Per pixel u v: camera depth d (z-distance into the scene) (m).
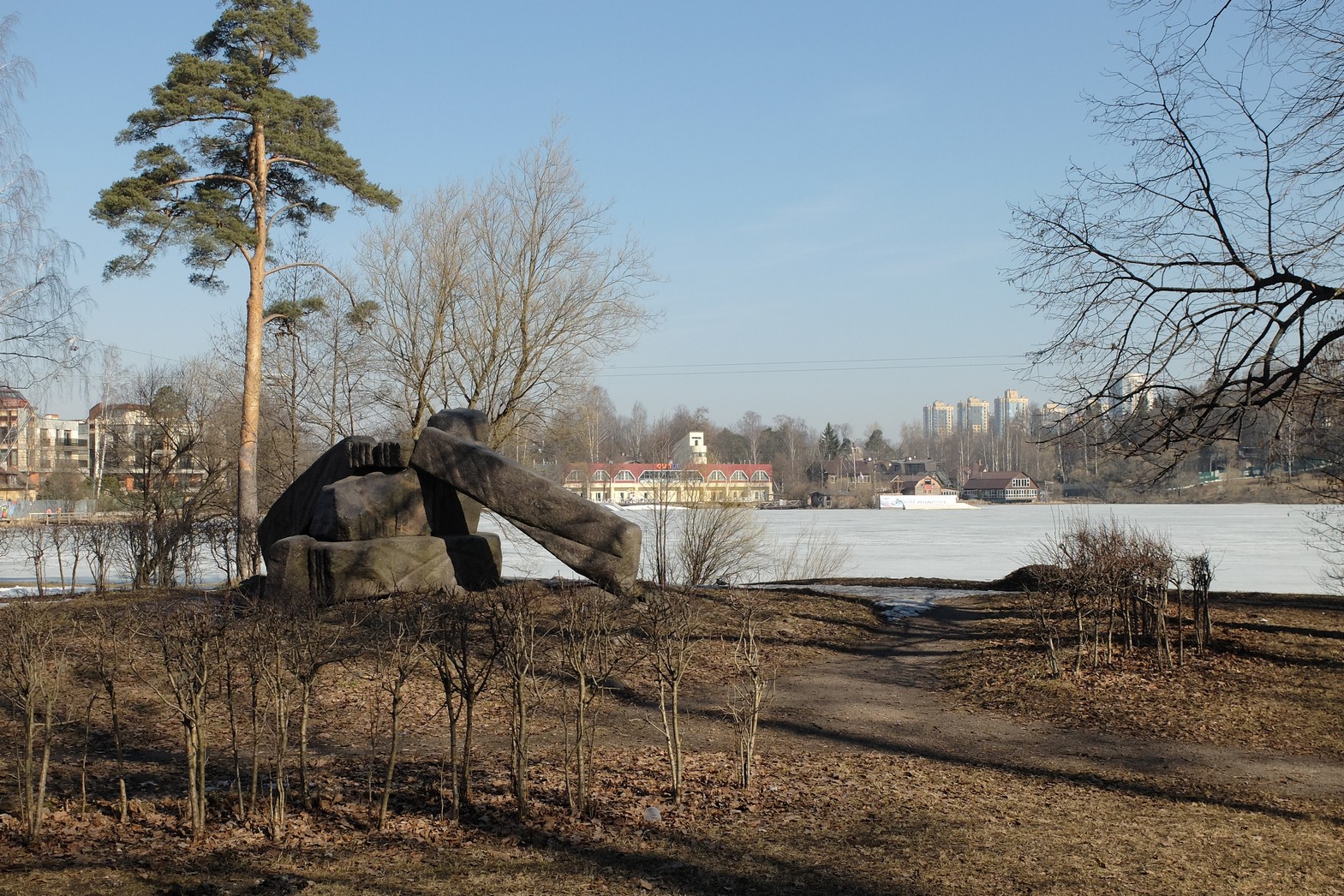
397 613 11.25
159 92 23.25
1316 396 11.81
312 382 29.25
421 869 5.78
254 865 5.72
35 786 7.10
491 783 7.48
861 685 12.52
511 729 7.31
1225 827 7.30
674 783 7.24
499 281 27.84
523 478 14.44
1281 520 60.03
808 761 8.78
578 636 9.70
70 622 10.92
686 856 6.15
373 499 14.35
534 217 27.77
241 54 24.98
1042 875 6.06
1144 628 14.45
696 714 10.52
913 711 11.30
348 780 7.41
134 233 22.48
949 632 15.93
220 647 6.85
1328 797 8.23
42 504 53.22
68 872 5.50
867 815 7.13
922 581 22.14
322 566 13.53
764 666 13.19
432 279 27.67
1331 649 13.55
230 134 24.70
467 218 27.94
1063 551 16.45
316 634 7.50
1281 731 10.38
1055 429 13.15
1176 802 7.99
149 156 23.05
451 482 14.69
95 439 57.00
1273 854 6.70
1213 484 84.88
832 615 16.88
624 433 101.88
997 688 12.20
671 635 9.59
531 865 5.89
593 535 14.25
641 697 11.05
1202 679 12.29
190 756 6.20
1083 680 12.28
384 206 26.55
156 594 17.09
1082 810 7.61
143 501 24.00
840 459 128.88
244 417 24.00
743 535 24.77
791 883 5.77
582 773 6.89
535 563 29.34
